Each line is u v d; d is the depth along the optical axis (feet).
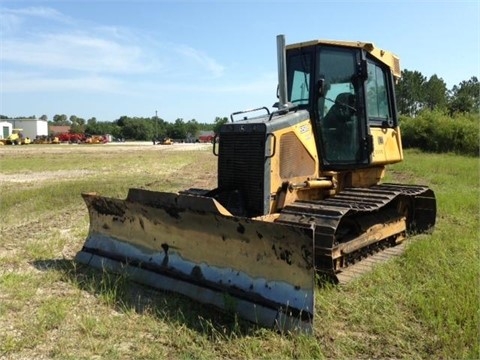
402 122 107.76
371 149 20.90
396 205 24.06
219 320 14.03
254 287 14.51
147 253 17.99
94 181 50.14
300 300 13.34
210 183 49.29
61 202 35.73
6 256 20.67
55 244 22.63
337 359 11.75
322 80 19.26
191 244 16.56
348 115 20.67
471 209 30.17
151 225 17.85
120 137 334.44
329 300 15.10
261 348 12.24
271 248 14.19
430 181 47.21
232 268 15.28
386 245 22.24
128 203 18.25
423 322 13.46
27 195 39.09
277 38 19.10
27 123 289.94
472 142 93.86
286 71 20.12
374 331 13.20
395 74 24.44
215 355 11.92
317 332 13.08
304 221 16.65
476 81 223.92
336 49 20.13
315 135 19.63
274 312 13.65
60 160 91.66
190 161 88.84
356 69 20.59
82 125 370.32
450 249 20.58
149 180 52.06
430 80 199.21
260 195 17.46
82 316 14.14
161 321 13.84
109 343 12.59
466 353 11.55
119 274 17.95
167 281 16.63
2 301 15.44
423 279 16.74
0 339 12.82
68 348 12.35
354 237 19.31
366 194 20.15
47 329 13.44
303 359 11.64
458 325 12.89
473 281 15.80
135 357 11.92
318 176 19.80
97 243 20.01
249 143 17.87
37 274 18.15
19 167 73.77
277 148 17.83
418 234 24.41
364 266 18.94
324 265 16.30
